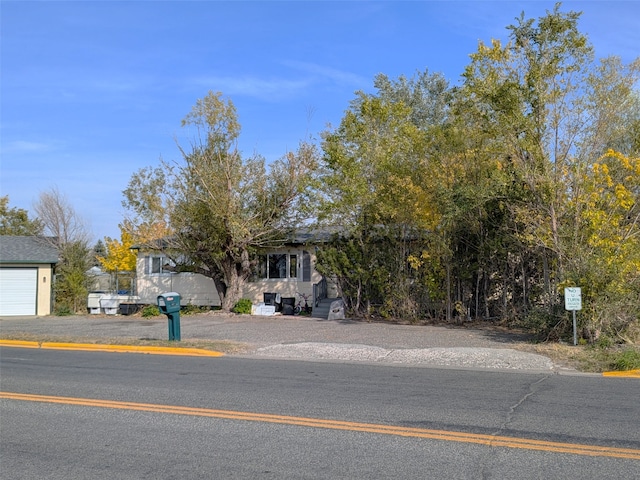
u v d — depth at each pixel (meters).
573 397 9.09
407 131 21.44
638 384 10.29
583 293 14.19
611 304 13.88
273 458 6.18
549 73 15.70
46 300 28.30
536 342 15.04
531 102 15.98
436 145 19.88
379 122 23.80
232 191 23.22
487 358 12.95
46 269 28.47
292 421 7.63
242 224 23.05
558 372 11.67
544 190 15.77
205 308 27.28
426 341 15.73
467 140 18.97
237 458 6.20
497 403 8.65
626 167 14.83
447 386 10.06
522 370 11.91
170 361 13.38
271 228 24.03
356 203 21.58
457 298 20.77
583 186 15.11
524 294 19.47
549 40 15.80
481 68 16.80
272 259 27.56
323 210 22.45
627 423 7.45
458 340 15.81
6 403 8.90
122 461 6.16
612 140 16.22
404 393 9.44
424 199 19.48
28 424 7.69
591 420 7.61
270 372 11.67
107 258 36.44
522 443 6.59
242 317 23.83
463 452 6.30
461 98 18.58
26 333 18.89
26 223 45.31
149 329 20.02
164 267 26.33
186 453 6.40
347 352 14.14
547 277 17.88
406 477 5.57
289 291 26.98
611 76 15.46
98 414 8.16
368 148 21.67
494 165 17.92
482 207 18.75
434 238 19.95
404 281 21.30
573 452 6.26
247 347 15.19
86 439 6.98
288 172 23.69
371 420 7.66
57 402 8.93
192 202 23.72
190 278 29.16
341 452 6.36
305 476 5.63
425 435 6.94
